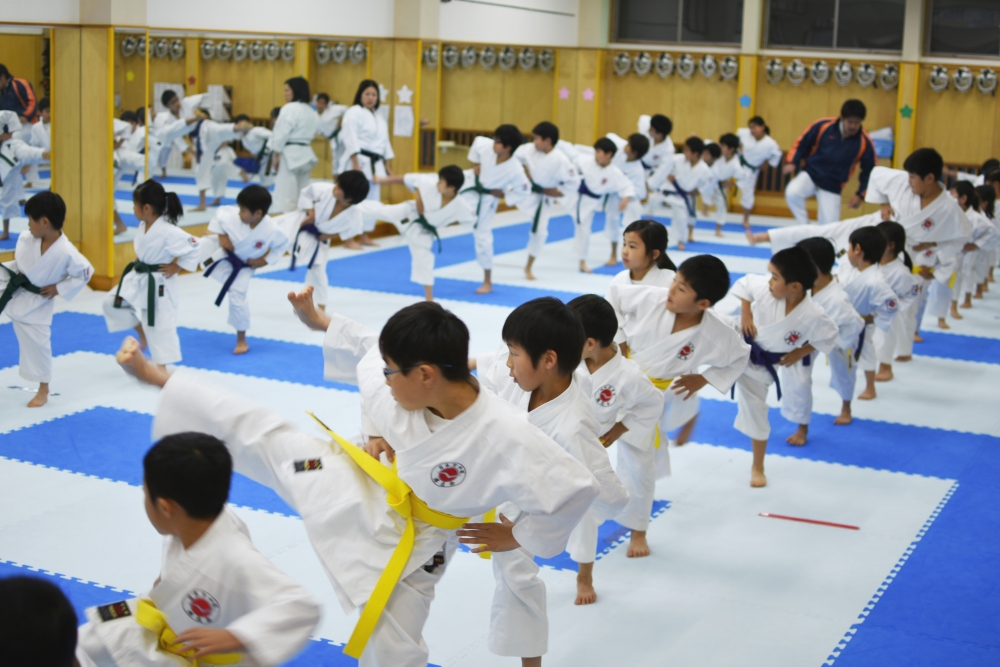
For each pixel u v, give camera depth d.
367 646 2.88
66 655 1.96
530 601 3.42
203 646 2.39
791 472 5.98
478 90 15.70
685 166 13.59
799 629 4.12
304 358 7.82
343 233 9.15
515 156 11.07
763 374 5.59
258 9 11.60
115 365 7.45
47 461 5.57
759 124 15.16
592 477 2.83
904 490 5.73
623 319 4.88
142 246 6.88
